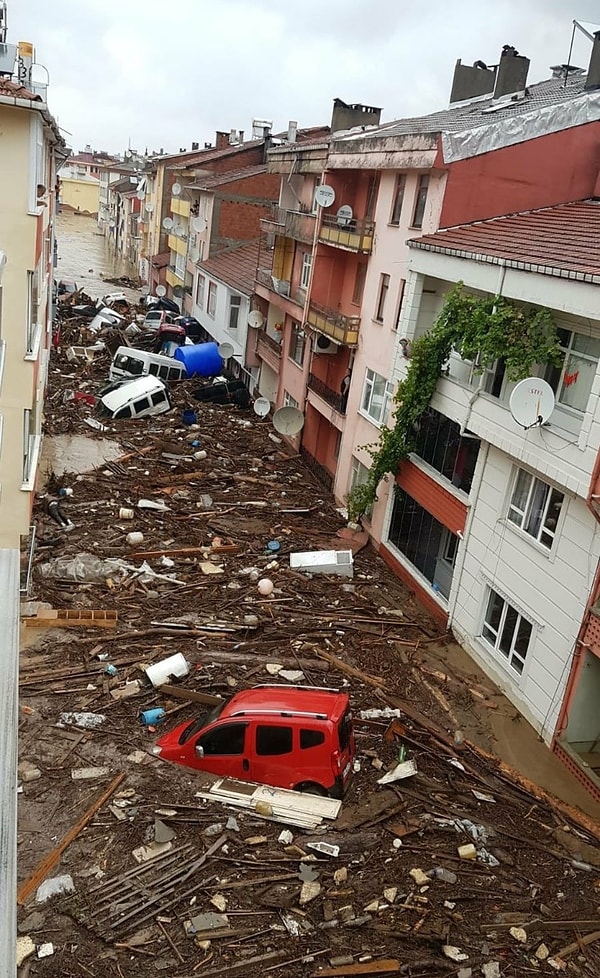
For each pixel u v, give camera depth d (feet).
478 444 61.36
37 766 41.60
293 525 81.92
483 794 43.29
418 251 67.62
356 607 65.57
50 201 93.04
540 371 55.21
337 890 33.88
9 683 14.46
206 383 130.52
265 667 54.44
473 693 55.21
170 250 216.95
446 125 75.61
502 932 32.65
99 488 83.51
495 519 57.77
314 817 38.47
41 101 50.34
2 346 31.94
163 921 31.65
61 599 60.54
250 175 160.86
